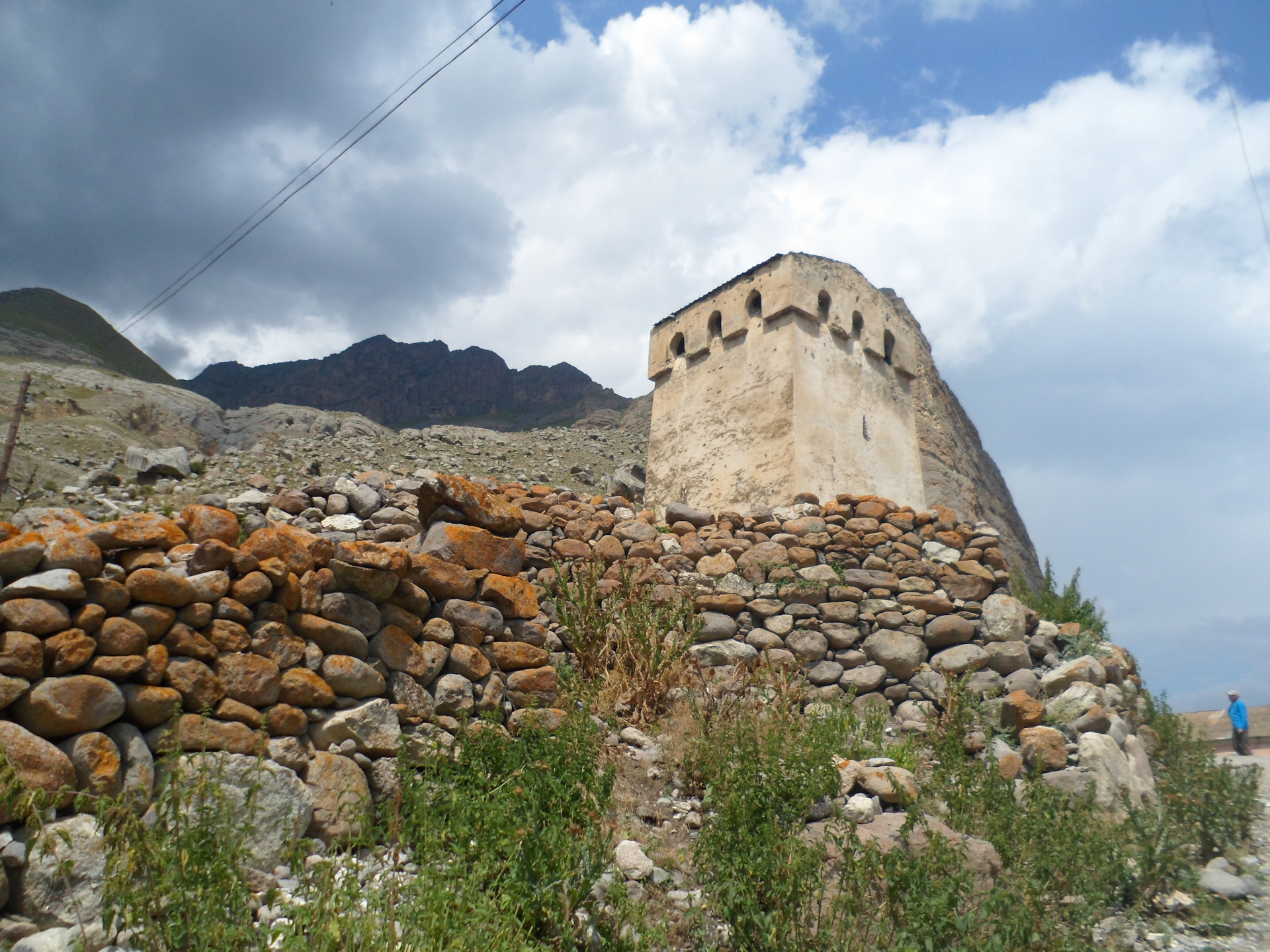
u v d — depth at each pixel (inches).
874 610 348.5
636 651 283.1
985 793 236.7
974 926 171.3
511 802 166.7
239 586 169.9
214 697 158.9
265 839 153.0
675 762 238.1
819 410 439.8
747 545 359.3
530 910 148.1
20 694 134.9
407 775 175.8
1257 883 237.8
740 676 303.1
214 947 118.8
